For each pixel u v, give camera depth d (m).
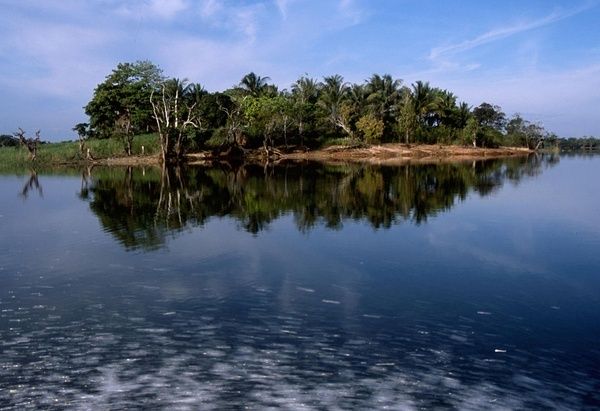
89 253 13.82
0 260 13.12
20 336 8.32
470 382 6.80
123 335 8.35
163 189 30.42
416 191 28.38
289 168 49.84
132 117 63.28
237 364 7.31
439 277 11.57
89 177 40.59
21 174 45.09
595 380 6.86
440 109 84.31
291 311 9.43
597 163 60.59
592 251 13.91
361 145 73.31
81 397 6.42
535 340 8.15
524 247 14.45
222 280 11.34
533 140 108.00
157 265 12.58
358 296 10.28
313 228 17.28
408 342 8.07
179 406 6.21
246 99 65.19
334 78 81.81
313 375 6.98
